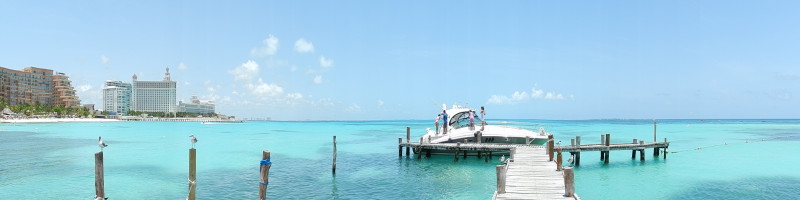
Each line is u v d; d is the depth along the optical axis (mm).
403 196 21031
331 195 21188
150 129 106812
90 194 21281
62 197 20641
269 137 70062
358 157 36656
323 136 73750
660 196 21250
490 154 32875
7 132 80688
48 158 35438
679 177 26359
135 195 21125
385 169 29156
